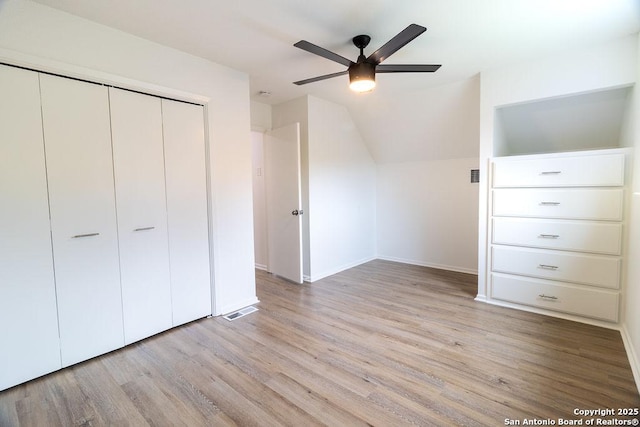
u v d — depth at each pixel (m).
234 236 3.06
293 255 3.91
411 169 4.70
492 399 1.74
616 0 1.89
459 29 2.24
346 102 4.12
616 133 2.95
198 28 2.22
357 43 2.37
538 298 2.86
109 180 2.25
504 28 2.23
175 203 2.63
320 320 2.82
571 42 2.45
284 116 4.11
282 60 2.78
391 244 5.04
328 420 1.61
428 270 4.46
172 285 2.65
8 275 1.88
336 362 2.14
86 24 2.09
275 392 1.84
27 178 1.92
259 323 2.78
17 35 1.84
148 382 1.95
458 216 4.32
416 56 2.71
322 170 4.09
